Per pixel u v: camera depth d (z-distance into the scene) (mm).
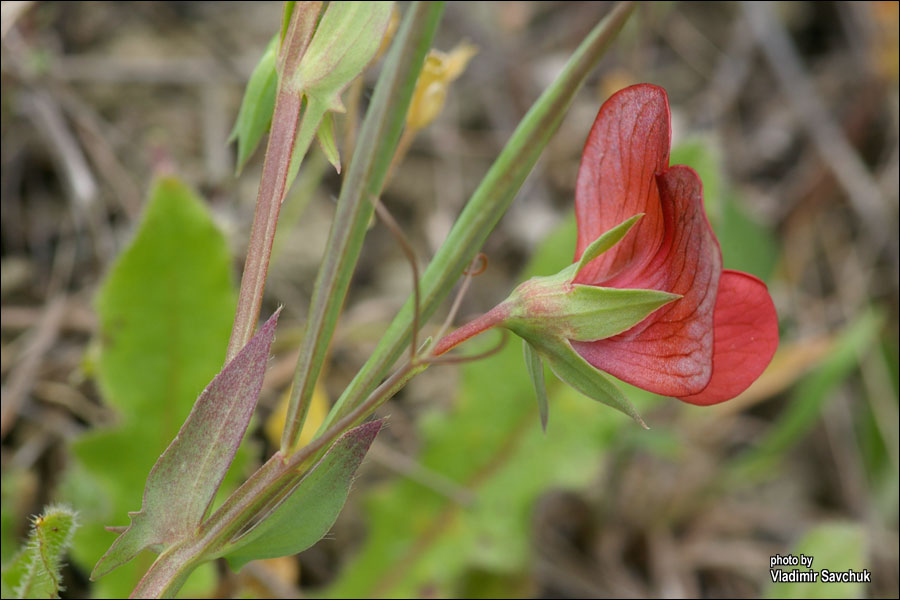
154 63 222
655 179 103
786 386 224
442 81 128
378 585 168
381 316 205
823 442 231
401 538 171
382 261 223
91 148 197
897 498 214
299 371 99
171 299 147
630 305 100
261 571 148
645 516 203
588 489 199
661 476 206
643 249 104
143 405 148
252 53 232
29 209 201
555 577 193
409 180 234
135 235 145
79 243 194
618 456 195
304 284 206
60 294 186
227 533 99
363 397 101
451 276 100
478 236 100
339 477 98
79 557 148
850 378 233
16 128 203
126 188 195
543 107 99
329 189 220
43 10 209
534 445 172
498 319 102
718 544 208
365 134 98
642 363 102
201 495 98
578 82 98
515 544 170
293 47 102
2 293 191
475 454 173
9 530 154
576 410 172
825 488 228
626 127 105
